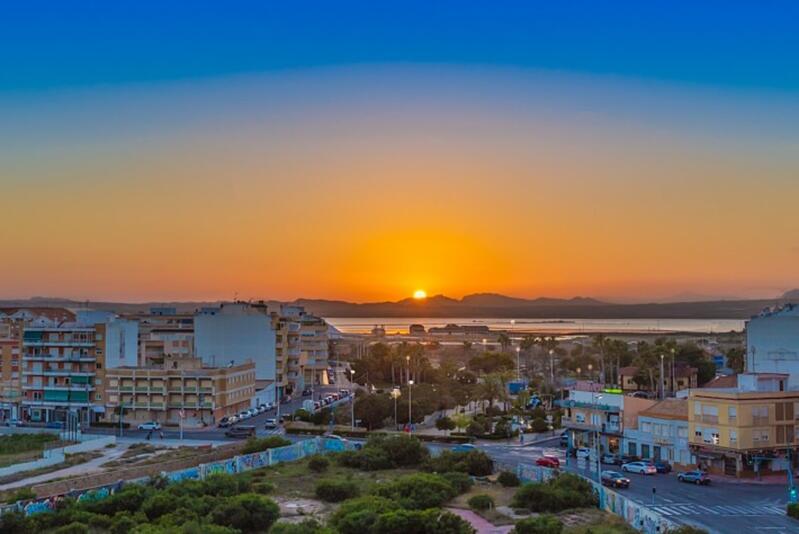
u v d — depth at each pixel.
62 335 192.38
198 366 193.62
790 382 142.38
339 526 85.00
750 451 119.25
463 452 124.81
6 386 195.12
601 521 90.69
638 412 137.62
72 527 85.00
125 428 180.12
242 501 91.62
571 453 138.50
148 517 94.06
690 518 92.00
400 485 103.69
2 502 99.44
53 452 139.75
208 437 164.75
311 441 139.75
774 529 86.88
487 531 88.06
